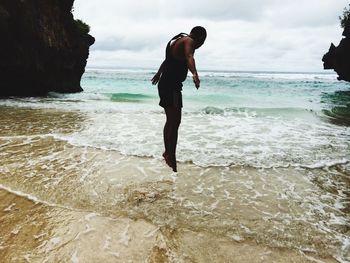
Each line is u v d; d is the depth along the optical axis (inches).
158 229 138.1
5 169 205.8
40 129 322.0
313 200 176.2
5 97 604.4
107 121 376.5
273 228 143.5
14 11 545.6
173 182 193.5
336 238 137.1
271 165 233.0
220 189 186.7
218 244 128.9
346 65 1421.0
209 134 327.0
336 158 253.3
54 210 152.6
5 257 116.0
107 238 129.4
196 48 152.4
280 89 1079.0
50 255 117.6
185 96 755.4
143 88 1031.0
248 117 441.4
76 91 817.5
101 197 168.4
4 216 145.9
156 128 340.8
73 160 227.8
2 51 547.2
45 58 652.7
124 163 224.1
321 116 466.9
